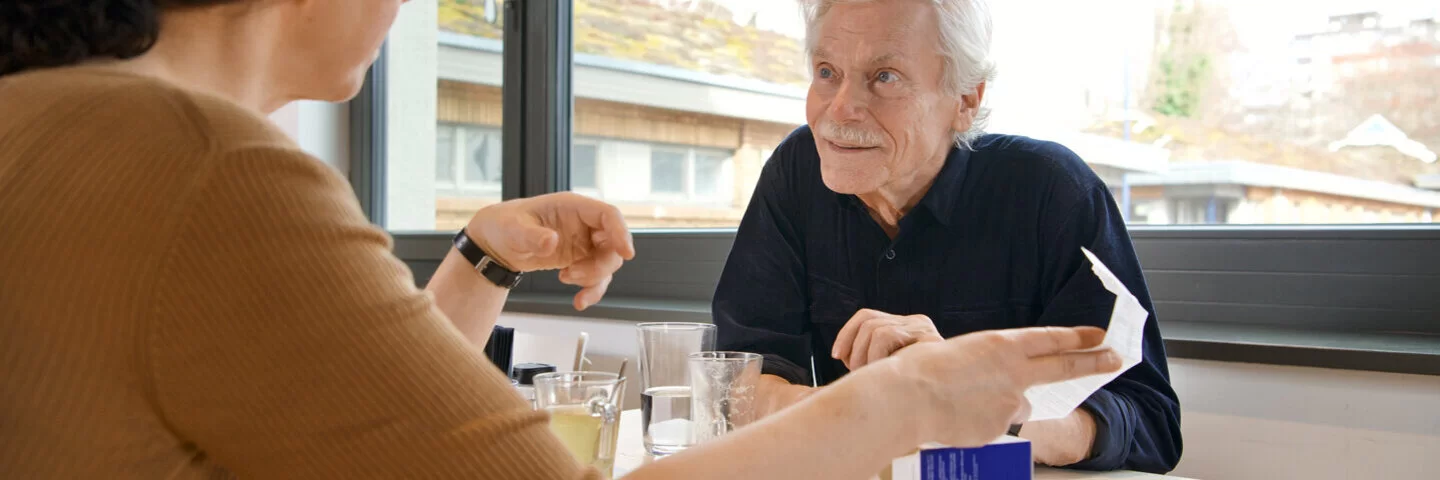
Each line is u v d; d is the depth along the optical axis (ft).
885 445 1.96
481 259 3.09
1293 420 5.13
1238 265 5.99
